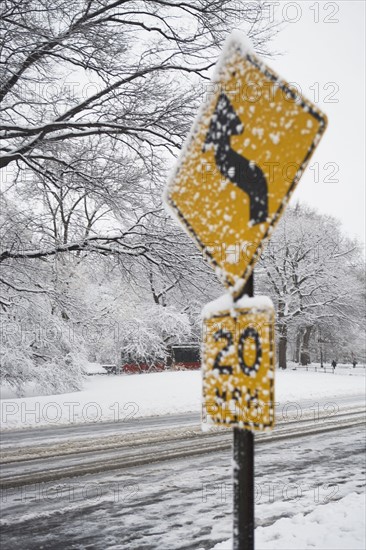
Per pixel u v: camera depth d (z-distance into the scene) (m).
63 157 12.38
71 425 12.68
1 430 11.84
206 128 1.84
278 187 1.66
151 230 12.91
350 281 48.59
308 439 11.14
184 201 1.87
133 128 11.41
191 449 9.51
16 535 5.21
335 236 47.75
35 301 17.64
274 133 1.68
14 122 11.83
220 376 1.79
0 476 7.46
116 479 7.37
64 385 19.98
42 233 12.85
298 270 45.56
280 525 5.20
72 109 11.50
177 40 11.13
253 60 1.72
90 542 5.04
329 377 32.75
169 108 11.62
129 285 14.15
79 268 14.39
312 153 1.60
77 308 17.25
